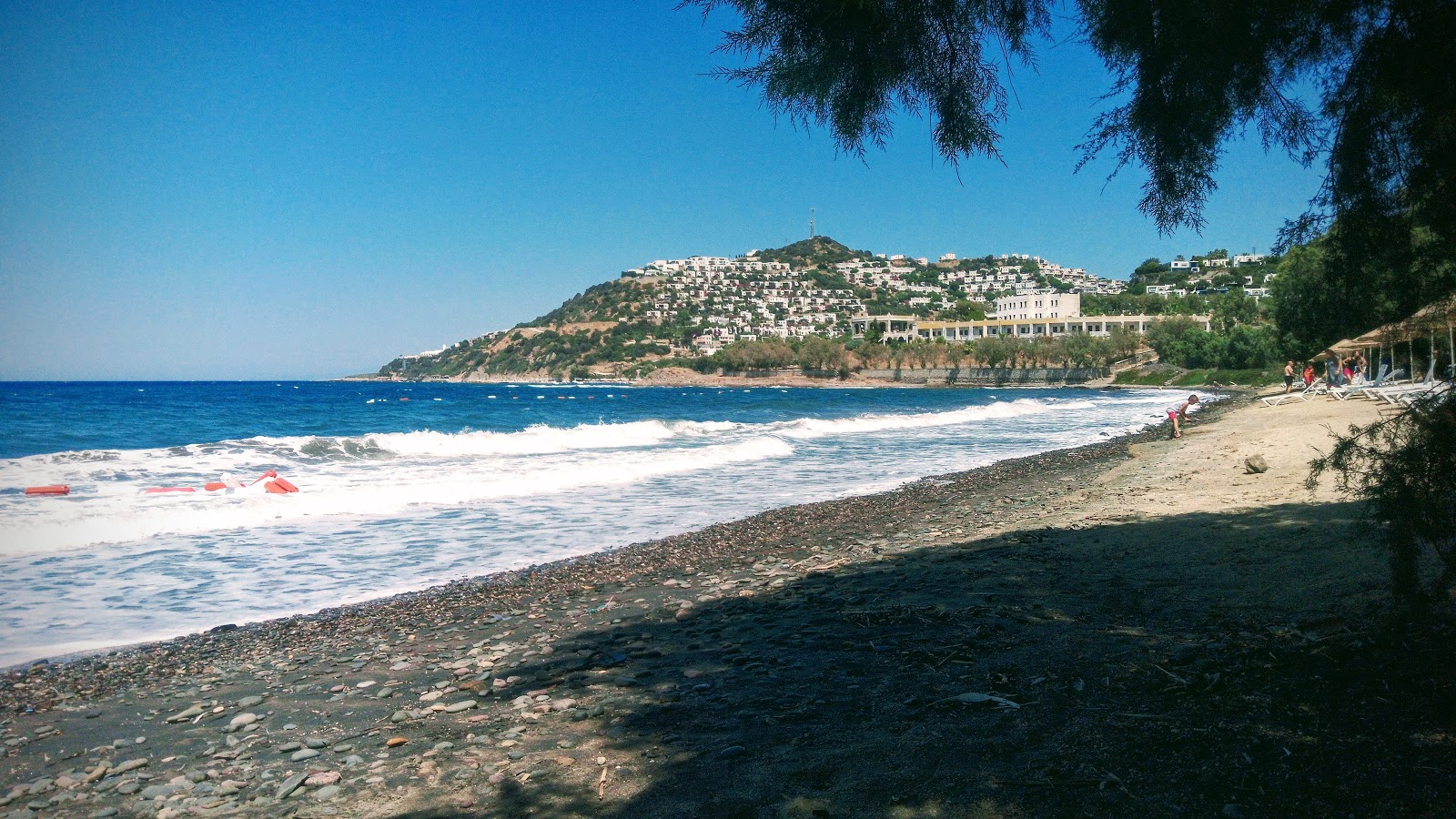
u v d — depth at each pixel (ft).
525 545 38.45
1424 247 12.19
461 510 48.52
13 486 50.80
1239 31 13.14
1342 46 12.92
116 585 30.27
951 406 251.80
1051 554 27.32
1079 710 12.82
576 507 49.98
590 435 94.12
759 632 20.92
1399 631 13.76
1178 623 17.25
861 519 44.27
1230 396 222.89
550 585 30.12
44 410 159.94
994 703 13.50
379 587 30.50
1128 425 137.18
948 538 34.83
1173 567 23.07
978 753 11.58
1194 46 13.44
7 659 21.71
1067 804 9.80
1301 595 17.99
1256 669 13.60
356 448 75.77
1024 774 10.77
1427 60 10.97
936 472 69.82
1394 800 8.96
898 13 13.47
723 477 66.28
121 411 161.58
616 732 14.19
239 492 50.19
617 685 17.10
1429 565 17.63
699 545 37.68
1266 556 22.58
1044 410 201.57
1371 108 11.94
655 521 45.44
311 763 13.87
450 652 21.65
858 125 14.29
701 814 10.64
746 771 11.89
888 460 81.05
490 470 64.34
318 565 34.01
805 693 15.34
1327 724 11.08
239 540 38.93
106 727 16.56
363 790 12.45
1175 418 84.43
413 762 13.51
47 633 24.22
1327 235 13.19
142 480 54.80
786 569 31.07
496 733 14.60
